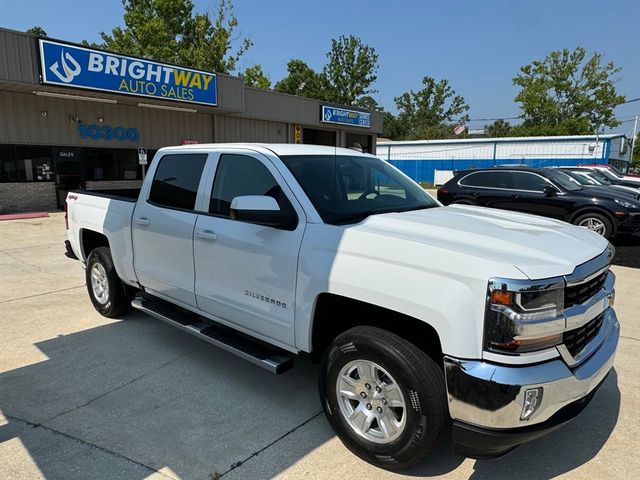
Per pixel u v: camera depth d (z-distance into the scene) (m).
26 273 7.13
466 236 2.64
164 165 4.25
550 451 2.87
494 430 2.22
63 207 15.73
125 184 17.42
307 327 2.93
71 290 6.24
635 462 2.77
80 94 14.52
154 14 38.38
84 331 4.77
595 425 3.16
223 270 3.49
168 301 4.23
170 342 4.51
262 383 3.72
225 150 3.72
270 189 3.30
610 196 9.83
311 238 2.93
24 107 14.49
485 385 2.18
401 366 2.46
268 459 2.78
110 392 3.55
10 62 12.45
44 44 12.87
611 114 55.88
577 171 15.19
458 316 2.25
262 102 21.41
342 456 2.82
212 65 36.53
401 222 2.93
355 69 64.50
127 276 4.66
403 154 42.06
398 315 2.62
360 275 2.62
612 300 2.94
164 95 15.86
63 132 15.48
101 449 2.86
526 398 2.18
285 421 3.19
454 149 39.25
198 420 3.19
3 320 5.07
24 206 14.83
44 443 2.91
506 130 82.94
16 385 3.65
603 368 2.56
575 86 56.66
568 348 2.39
